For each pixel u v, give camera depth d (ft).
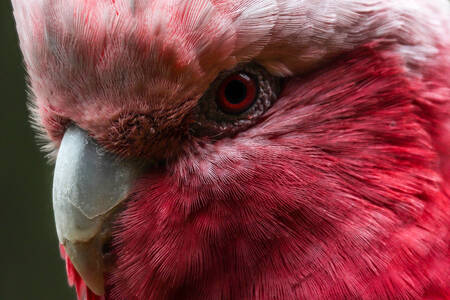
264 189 2.60
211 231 2.61
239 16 2.59
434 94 2.63
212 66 2.60
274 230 2.61
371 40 2.62
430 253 2.60
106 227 2.62
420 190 2.61
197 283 2.62
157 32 2.58
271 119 2.61
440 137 2.63
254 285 2.61
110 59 2.59
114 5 2.59
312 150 2.61
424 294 2.60
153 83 2.59
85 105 2.60
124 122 2.60
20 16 2.63
